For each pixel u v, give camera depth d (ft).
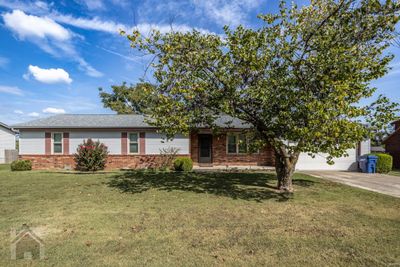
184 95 22.75
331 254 12.25
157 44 22.90
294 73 22.00
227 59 21.75
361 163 49.47
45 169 50.52
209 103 24.58
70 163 51.75
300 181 34.94
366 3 20.53
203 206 21.17
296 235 14.73
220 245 13.23
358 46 22.61
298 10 22.91
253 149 28.02
